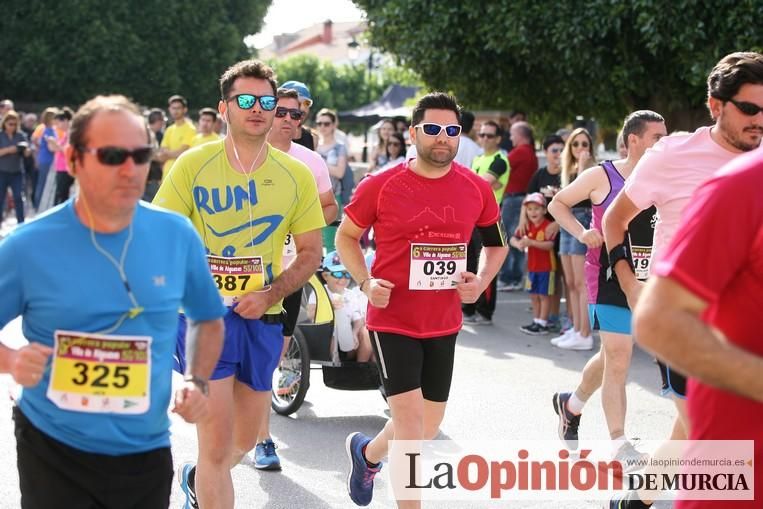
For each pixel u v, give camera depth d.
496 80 14.54
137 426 2.94
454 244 4.47
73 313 2.81
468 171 4.61
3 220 19.64
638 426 6.64
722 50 11.15
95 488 2.94
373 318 4.47
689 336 2.36
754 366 2.34
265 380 4.36
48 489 2.91
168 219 3.00
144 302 2.87
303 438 6.31
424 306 4.43
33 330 2.86
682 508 2.77
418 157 4.45
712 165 4.11
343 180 11.59
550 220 9.95
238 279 4.31
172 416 6.65
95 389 2.87
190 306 3.17
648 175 4.24
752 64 3.75
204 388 3.15
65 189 17.36
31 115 21.89
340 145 11.50
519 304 11.80
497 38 12.88
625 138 5.66
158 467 3.03
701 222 2.42
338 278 6.91
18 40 34.41
